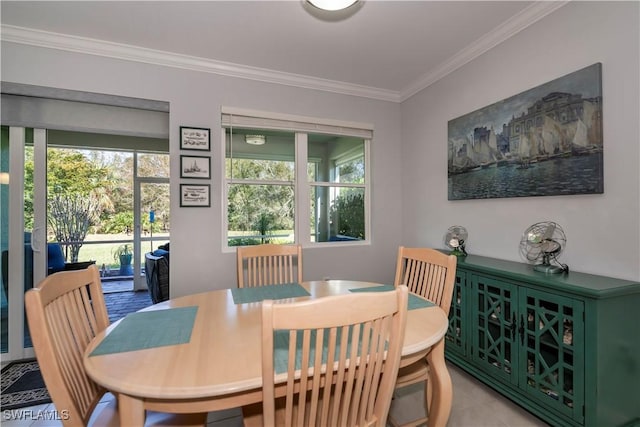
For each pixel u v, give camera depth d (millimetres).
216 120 2717
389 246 3398
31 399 1893
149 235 5047
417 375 1397
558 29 1858
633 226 1529
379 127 3350
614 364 1423
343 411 883
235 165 2885
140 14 2006
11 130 2312
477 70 2445
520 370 1727
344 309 771
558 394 1528
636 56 1512
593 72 1669
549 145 1892
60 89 2299
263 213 2992
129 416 836
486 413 1741
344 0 1709
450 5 1926
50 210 4547
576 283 1485
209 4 1914
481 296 2000
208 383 800
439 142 2867
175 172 2596
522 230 2105
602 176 1641
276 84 2924
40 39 2227
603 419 1391
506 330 1814
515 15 2029
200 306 1438
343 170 3287
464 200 2592
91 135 4539
